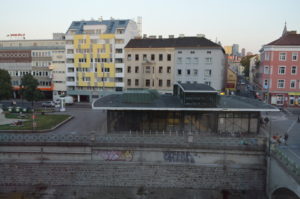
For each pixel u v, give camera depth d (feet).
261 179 71.10
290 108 155.84
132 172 74.43
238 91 255.91
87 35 187.32
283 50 159.43
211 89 95.14
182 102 95.91
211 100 91.45
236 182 72.18
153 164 73.51
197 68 171.01
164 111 92.89
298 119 115.75
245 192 71.41
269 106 93.50
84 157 75.15
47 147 75.00
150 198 72.23
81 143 74.28
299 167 53.62
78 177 75.41
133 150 73.97
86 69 192.24
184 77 173.37
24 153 75.51
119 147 73.82
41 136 76.02
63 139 76.33
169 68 174.91
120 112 92.99
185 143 72.74
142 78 179.11
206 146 71.72
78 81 194.29
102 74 188.65
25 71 208.54
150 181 74.38
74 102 192.44
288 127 104.53
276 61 161.48
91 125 109.19
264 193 70.54
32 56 205.77
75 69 194.08
